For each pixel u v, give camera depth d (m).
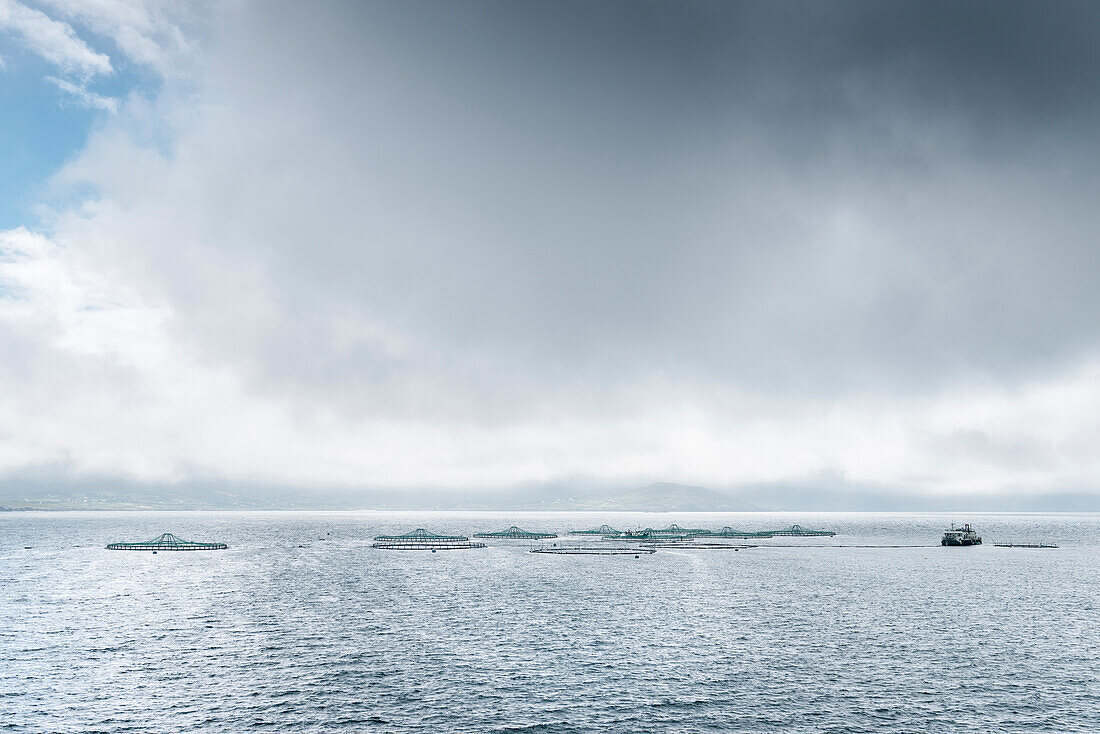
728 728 66.25
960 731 65.56
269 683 79.62
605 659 89.94
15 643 98.88
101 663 88.00
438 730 65.69
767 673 83.56
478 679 81.06
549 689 77.44
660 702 73.25
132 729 65.75
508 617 118.56
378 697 74.75
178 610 125.62
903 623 113.56
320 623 113.25
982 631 107.25
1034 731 65.56
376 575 183.00
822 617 118.88
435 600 137.75
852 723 67.56
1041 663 88.00
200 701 73.56
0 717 68.56
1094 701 73.44
